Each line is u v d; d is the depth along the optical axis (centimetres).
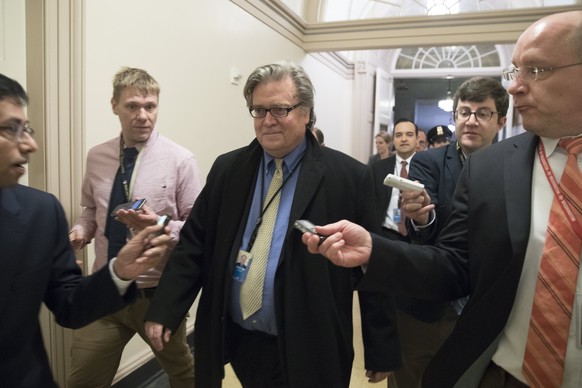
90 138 196
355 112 636
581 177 83
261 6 349
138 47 220
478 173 100
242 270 121
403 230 172
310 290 114
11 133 77
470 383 96
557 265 81
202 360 129
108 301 97
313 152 126
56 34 177
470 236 98
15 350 87
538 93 82
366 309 125
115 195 164
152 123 165
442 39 385
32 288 89
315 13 433
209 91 284
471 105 150
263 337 124
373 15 507
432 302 149
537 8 354
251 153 131
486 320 91
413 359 165
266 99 118
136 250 96
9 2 169
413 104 873
